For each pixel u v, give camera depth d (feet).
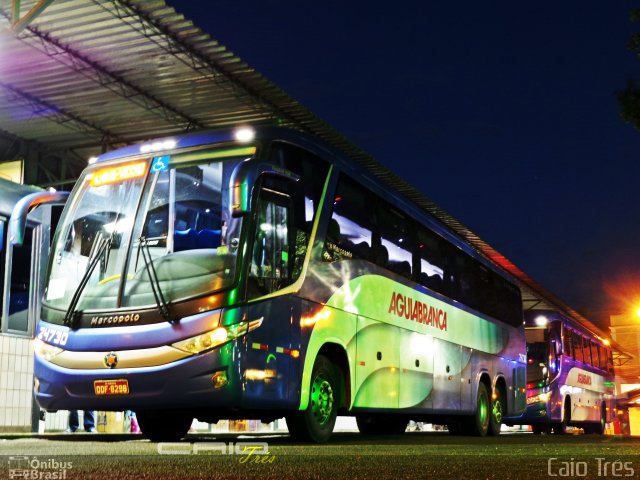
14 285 44.27
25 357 44.60
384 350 34.24
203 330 24.34
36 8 42.11
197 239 26.03
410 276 38.58
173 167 27.99
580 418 86.53
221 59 51.21
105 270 26.81
